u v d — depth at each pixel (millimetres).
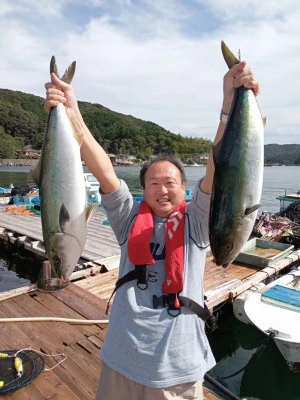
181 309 1914
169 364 1843
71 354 3977
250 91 2160
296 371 4969
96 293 6293
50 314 4949
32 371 3543
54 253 2244
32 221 13031
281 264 7695
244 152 2133
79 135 2229
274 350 5527
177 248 1965
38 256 10375
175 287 1909
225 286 6652
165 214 2127
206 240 2088
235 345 6199
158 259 2020
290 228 10977
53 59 2312
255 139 2154
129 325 1919
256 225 11234
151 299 1945
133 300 1950
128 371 1884
